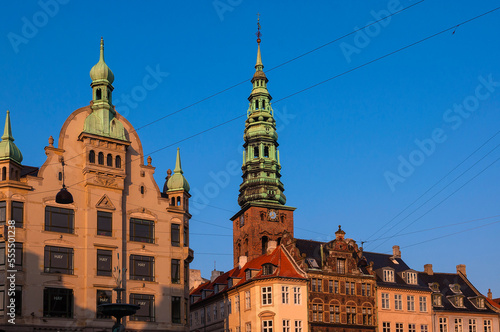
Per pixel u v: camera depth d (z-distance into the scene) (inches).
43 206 2709.2
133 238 2888.8
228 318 3786.9
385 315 3836.1
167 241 2967.5
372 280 3838.6
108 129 2893.7
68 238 2731.3
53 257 2694.4
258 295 3531.0
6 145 2694.4
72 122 2859.3
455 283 4296.3
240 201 4854.8
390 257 4217.5
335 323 3624.5
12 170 2699.3
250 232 4655.5
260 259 4010.8
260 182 4771.2
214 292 4033.0
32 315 2596.0
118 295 2186.3
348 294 3730.3
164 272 2925.7
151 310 2859.3
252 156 4859.7
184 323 2935.5
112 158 2881.4
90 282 2723.9
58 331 2628.0
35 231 2672.2
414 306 3959.2
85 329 2667.3
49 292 2652.6
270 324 3467.0
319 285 3646.7
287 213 4781.0
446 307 4106.8
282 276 3531.0
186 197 3100.4
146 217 2938.0
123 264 2822.3
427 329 3959.2
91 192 2800.2
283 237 3969.0
